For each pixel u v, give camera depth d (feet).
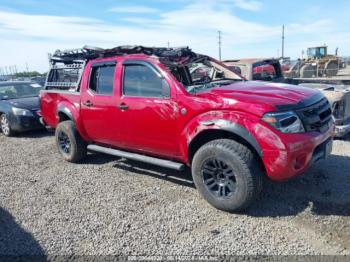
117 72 16.39
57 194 15.87
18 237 12.16
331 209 12.87
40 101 22.43
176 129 14.08
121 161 20.21
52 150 23.94
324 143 13.50
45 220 13.33
